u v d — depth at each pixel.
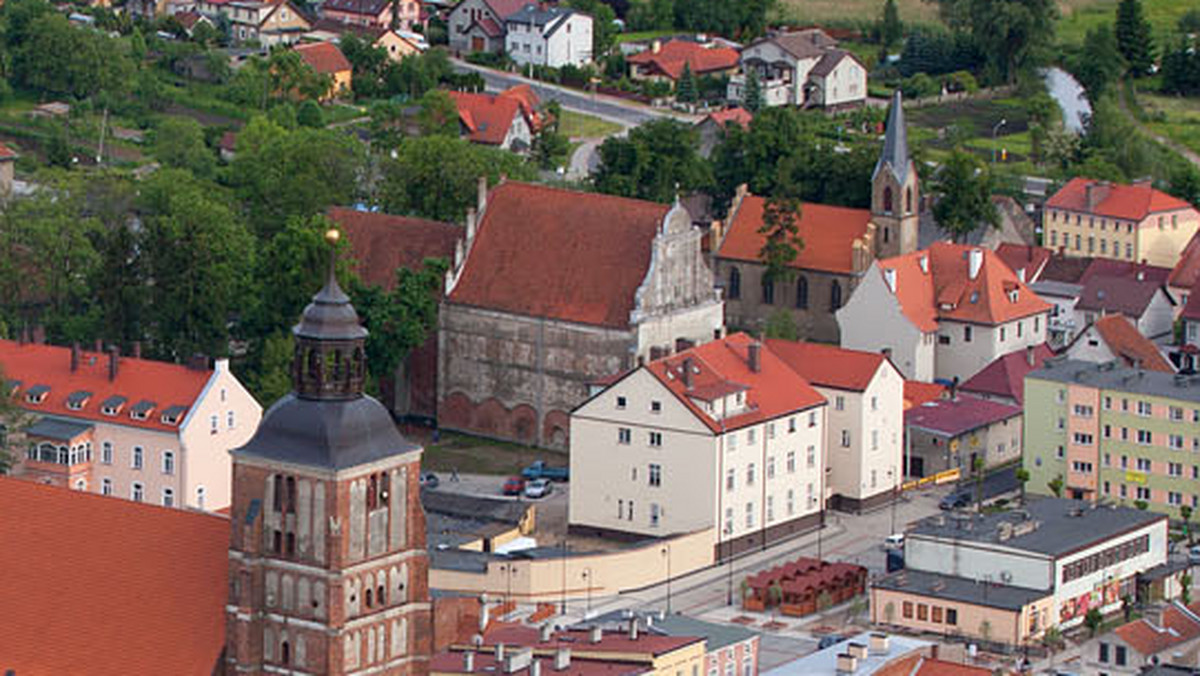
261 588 191.38
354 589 190.00
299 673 190.88
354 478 189.00
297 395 192.00
